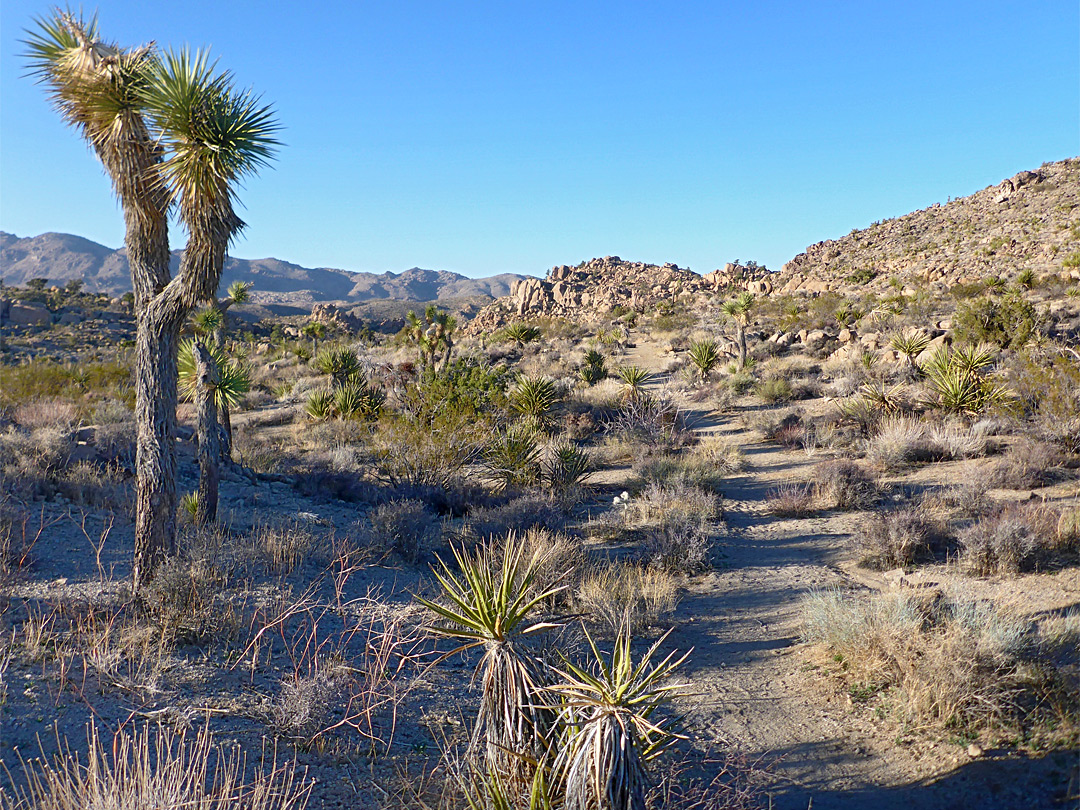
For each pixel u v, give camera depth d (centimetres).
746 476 1600
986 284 4134
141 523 663
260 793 357
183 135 608
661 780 441
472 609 376
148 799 320
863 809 421
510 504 1195
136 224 674
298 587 769
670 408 2292
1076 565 779
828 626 660
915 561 895
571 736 319
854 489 1281
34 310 8938
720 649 704
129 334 8825
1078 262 4169
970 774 436
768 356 3566
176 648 571
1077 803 382
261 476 1459
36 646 521
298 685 490
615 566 913
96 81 632
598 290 11831
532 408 2158
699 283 10744
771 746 509
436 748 475
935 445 1498
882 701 551
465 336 7919
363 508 1331
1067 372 1427
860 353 2902
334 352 2922
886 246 8131
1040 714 482
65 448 1229
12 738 405
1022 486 1166
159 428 669
